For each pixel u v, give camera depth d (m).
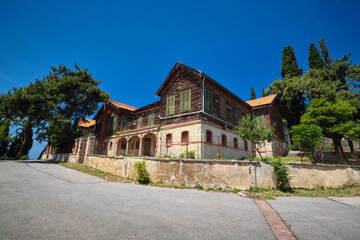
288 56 33.75
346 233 4.21
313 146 14.17
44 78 28.06
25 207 4.86
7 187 7.12
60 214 4.49
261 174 8.59
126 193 7.27
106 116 28.89
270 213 5.48
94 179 10.81
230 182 8.38
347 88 26.53
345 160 15.48
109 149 24.97
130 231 3.73
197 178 8.84
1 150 34.44
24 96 20.08
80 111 28.94
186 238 3.57
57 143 27.94
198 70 14.81
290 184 9.20
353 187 10.69
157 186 9.12
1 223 3.78
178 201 6.39
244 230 4.14
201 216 4.93
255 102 25.30
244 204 6.38
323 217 5.32
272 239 3.75
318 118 16.61
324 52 34.88
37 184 8.11
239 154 18.05
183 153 14.34
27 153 37.88
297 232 4.15
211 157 14.20
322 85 23.80
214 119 15.84
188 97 15.86
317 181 9.80
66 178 10.48
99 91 27.70
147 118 23.23
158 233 3.71
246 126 11.29
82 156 19.47
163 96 18.55
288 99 27.12
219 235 3.79
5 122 23.52
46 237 3.29
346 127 15.48
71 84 25.70
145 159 10.48
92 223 4.04
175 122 16.22
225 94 18.41
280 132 24.84
